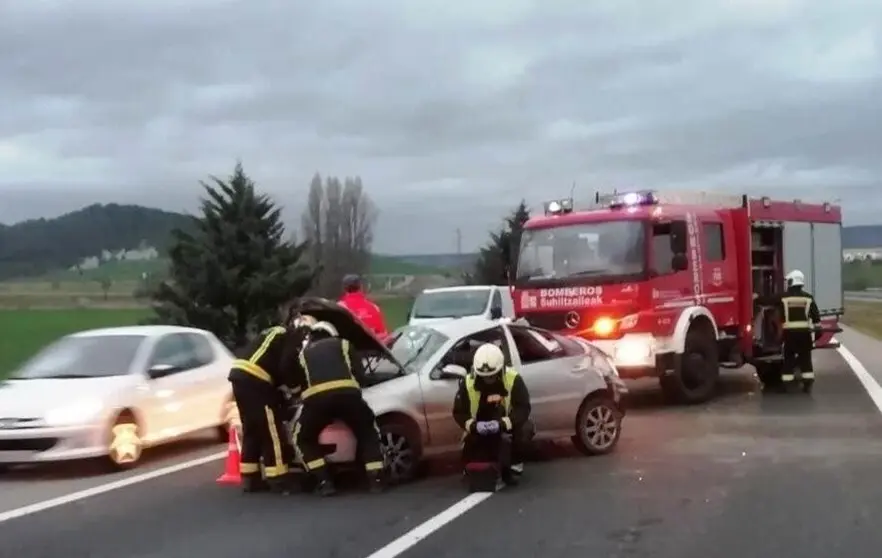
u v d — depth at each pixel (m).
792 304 17.02
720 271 16.42
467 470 9.59
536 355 11.28
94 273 99.56
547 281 15.63
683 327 15.36
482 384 9.53
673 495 9.23
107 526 8.62
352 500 9.38
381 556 7.33
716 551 7.27
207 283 26.69
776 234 18.02
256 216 27.53
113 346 12.52
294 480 10.18
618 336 15.00
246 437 9.98
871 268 111.19
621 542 7.57
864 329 38.78
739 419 14.09
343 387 9.44
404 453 10.11
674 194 16.05
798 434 12.64
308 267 27.67
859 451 11.34
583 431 11.33
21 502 9.84
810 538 7.60
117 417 11.48
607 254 15.26
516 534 7.88
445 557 7.25
